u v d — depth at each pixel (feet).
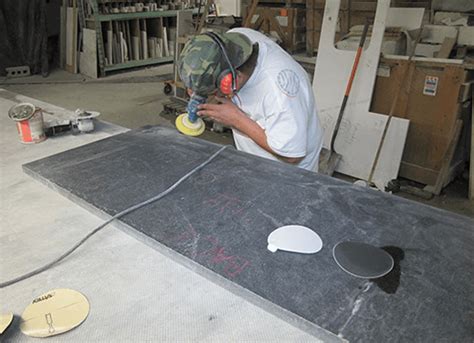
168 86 14.67
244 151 4.47
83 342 2.08
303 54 10.49
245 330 2.12
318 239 2.65
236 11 20.95
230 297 2.34
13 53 17.20
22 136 4.68
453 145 8.06
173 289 2.42
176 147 4.22
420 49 8.46
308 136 4.44
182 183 3.44
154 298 2.35
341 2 9.46
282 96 3.81
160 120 12.52
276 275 2.36
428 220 2.88
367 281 2.29
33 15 16.92
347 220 2.89
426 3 9.12
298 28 10.43
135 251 2.75
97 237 2.91
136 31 17.81
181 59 3.58
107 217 3.03
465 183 8.77
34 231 3.01
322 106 9.25
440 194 8.38
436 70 7.87
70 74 17.83
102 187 3.42
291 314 2.09
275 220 2.89
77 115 5.04
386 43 8.52
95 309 2.28
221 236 2.73
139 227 2.85
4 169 4.03
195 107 3.95
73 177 3.62
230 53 3.55
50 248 2.81
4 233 2.99
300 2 10.28
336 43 9.35
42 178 3.64
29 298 2.37
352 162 9.11
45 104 6.16
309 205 3.09
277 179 3.51
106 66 17.43
